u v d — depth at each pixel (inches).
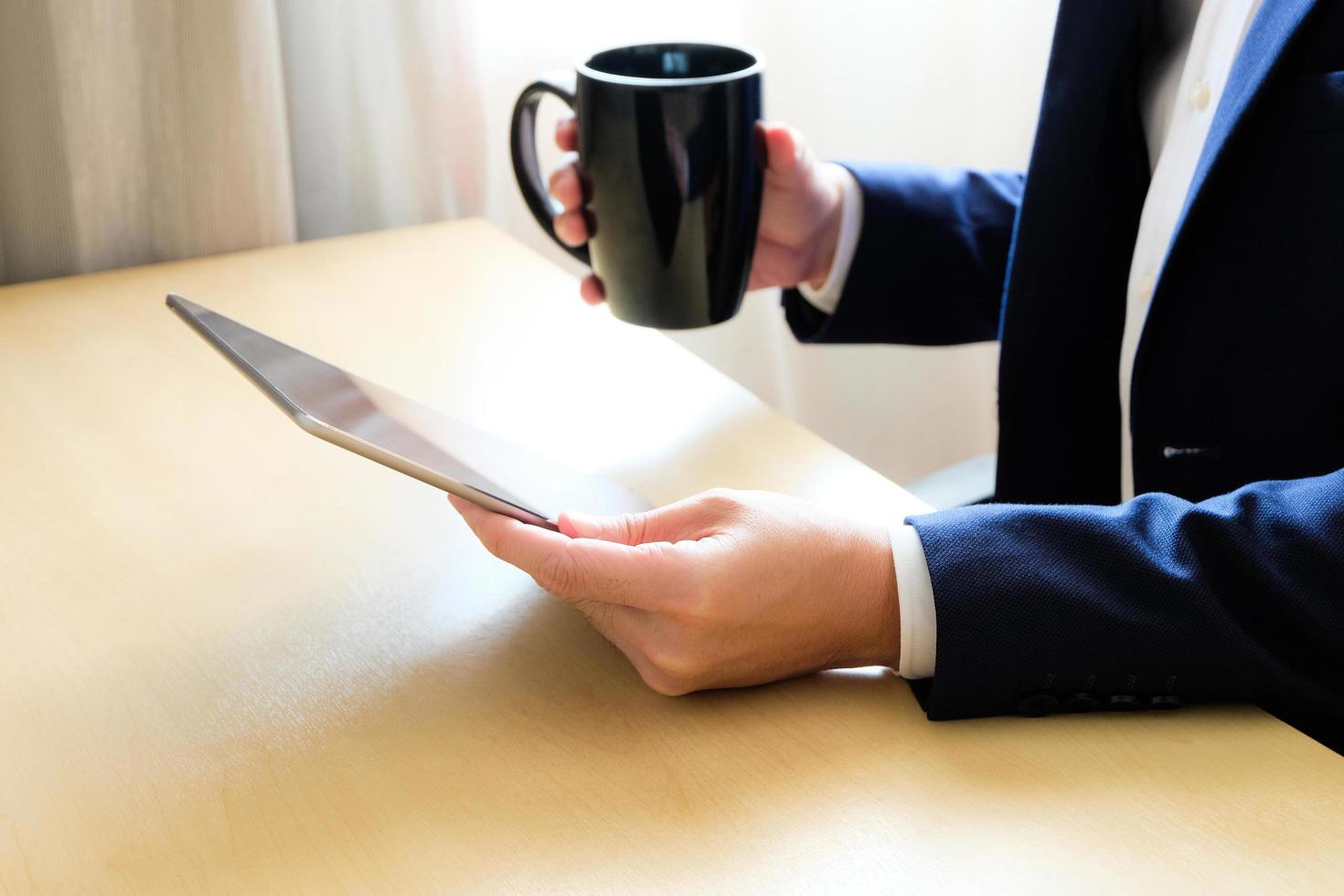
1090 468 37.0
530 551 19.3
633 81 26.8
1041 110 33.9
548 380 31.5
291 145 42.9
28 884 16.5
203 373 31.6
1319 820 17.3
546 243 51.3
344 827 17.4
